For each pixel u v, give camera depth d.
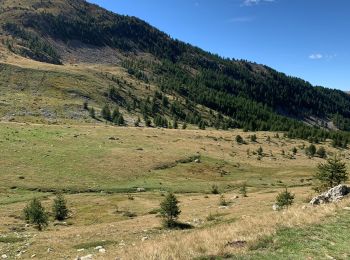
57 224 57.34
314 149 167.00
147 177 100.25
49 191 82.06
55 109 198.50
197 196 82.06
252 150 157.12
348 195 36.69
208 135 174.00
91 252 28.94
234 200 68.38
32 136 120.94
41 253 30.39
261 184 103.19
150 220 53.16
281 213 29.28
